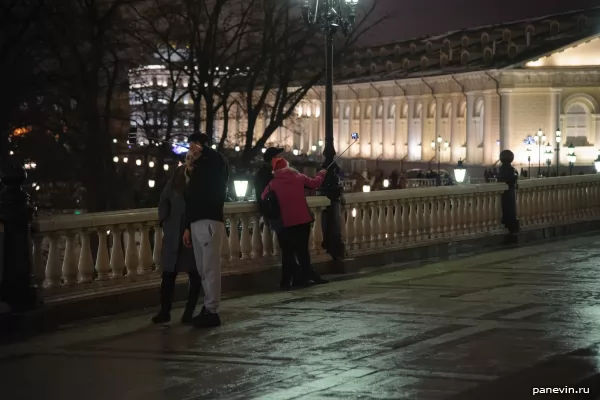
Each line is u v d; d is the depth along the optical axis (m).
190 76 43.03
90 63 38.19
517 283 15.47
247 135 45.12
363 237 18.14
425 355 10.30
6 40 36.03
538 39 93.50
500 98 90.50
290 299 14.43
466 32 103.94
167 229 12.65
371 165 110.88
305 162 55.72
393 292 14.83
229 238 15.63
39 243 12.75
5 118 37.22
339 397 8.69
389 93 109.44
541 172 87.88
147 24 42.47
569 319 12.20
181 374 9.82
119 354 10.85
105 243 13.64
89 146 38.81
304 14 22.42
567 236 23.67
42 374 9.98
